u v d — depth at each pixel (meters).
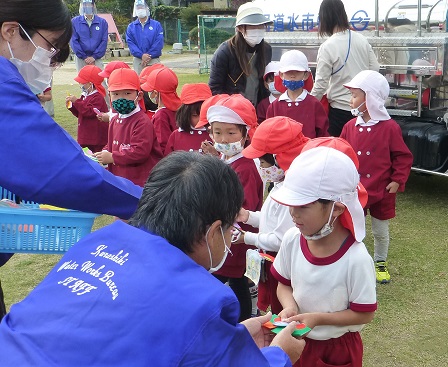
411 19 5.79
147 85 4.98
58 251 2.30
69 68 21.44
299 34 7.06
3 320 1.53
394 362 3.17
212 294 1.35
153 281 1.38
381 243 4.09
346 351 2.27
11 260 4.77
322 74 5.43
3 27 1.95
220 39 19.09
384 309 3.72
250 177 3.18
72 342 1.34
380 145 3.97
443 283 4.02
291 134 2.84
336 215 2.08
